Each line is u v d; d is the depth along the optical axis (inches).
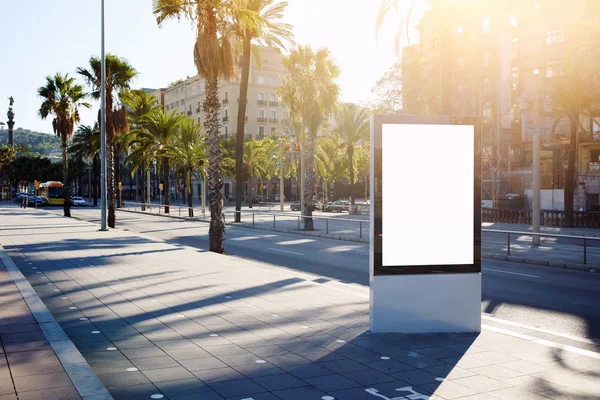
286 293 371.9
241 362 216.5
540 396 182.2
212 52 679.7
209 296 358.6
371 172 271.7
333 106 1149.7
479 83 1598.2
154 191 4180.6
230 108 3398.1
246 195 3361.2
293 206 2201.0
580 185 1471.5
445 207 275.0
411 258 272.1
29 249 651.5
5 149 4042.8
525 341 257.6
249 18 694.5
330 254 695.7
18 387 176.1
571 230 1104.8
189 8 689.0
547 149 1530.5
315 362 218.2
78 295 360.2
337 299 350.9
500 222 1379.2
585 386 192.7
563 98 1188.5
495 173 1549.0
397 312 270.7
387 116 269.3
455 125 274.5
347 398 178.4
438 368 212.4
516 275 517.7
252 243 855.7
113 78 1206.9
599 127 1560.0
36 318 277.6
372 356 228.1
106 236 856.3
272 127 3563.0
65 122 1604.3
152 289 384.2
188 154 1691.7
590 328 307.7
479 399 179.0
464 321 275.3
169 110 4205.2
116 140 1807.3
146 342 245.3
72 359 206.8
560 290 433.1
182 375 199.8
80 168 3735.2
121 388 185.8
